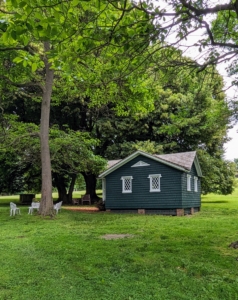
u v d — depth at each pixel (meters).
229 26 8.04
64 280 5.45
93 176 30.72
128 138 27.80
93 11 5.98
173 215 17.83
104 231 10.91
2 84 12.53
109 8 5.49
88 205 27.56
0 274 5.73
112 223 13.43
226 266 6.18
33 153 19.05
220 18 8.05
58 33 5.00
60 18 4.89
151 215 17.52
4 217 15.53
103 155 28.89
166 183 18.41
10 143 16.48
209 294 4.77
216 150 30.53
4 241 8.92
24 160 19.62
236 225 12.26
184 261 6.54
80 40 5.53
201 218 15.43
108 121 26.28
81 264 6.40
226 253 7.29
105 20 5.62
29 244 8.42
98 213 18.84
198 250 7.60
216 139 29.30
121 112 15.66
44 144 16.28
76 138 19.31
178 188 17.97
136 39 5.95
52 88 18.27
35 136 18.30
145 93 11.67
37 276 5.64
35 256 7.07
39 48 14.75
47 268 6.14
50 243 8.55
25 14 4.42
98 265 6.34
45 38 4.74
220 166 29.59
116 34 5.56
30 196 29.94
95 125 27.39
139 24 5.68
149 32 5.84
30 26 4.39
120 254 7.21
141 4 5.29
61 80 17.58
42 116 16.45
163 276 5.61
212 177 27.84
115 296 4.71
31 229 11.47
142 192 19.12
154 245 8.21
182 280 5.39
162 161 18.34
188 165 18.23
